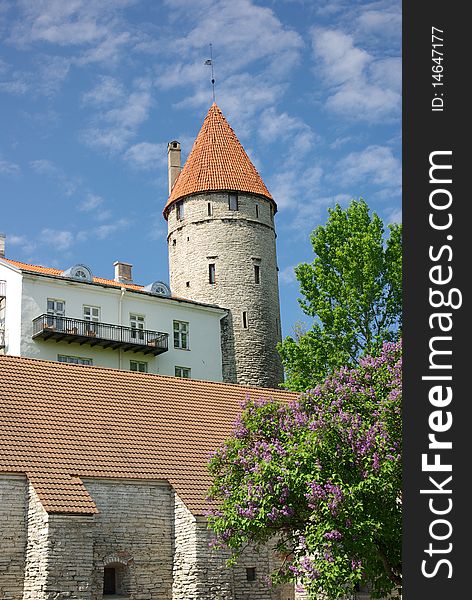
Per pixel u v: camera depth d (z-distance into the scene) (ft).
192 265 225.35
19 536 91.71
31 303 181.78
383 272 185.57
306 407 89.51
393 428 80.94
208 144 237.25
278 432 89.20
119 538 97.30
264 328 223.51
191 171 233.96
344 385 87.81
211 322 214.90
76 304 189.16
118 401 114.93
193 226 227.40
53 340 182.91
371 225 191.21
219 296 220.84
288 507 80.89
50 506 89.51
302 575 80.18
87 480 97.45
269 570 102.89
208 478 105.81
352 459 80.07
